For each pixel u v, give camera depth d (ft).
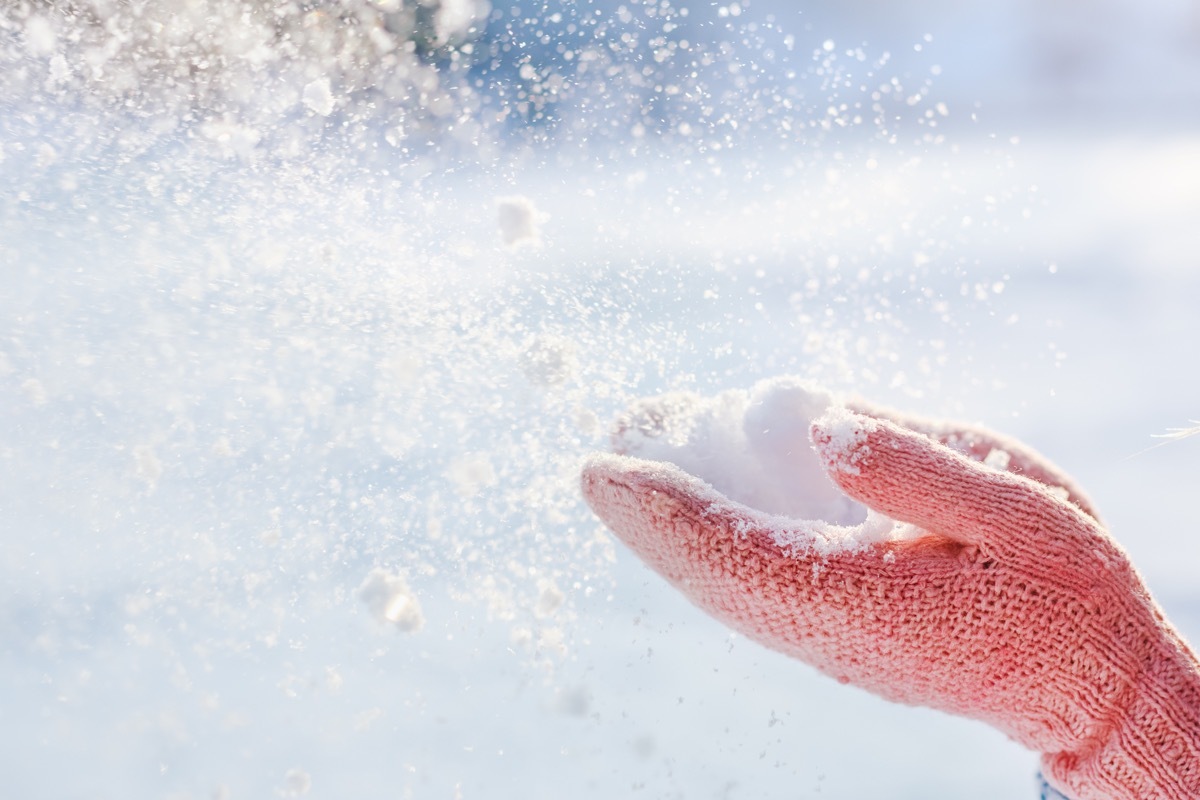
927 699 2.84
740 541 2.80
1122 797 2.77
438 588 3.06
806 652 2.84
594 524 3.08
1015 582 2.76
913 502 2.75
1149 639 2.77
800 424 2.96
